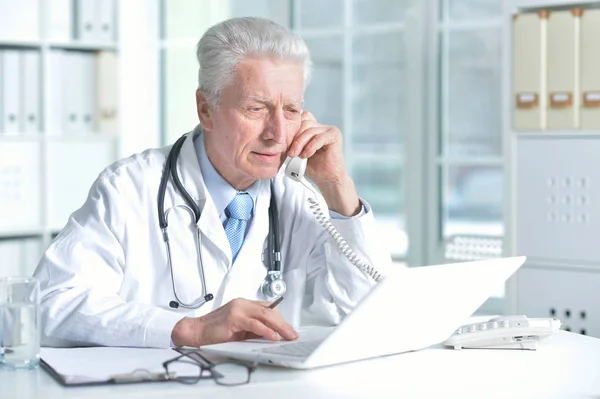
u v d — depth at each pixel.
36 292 1.53
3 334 1.52
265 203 2.02
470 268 1.62
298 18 4.33
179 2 4.74
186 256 1.94
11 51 4.10
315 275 2.12
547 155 3.18
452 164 4.01
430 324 1.62
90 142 4.43
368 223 1.99
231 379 1.42
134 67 4.77
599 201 3.09
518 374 1.48
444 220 4.06
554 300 3.20
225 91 1.85
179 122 4.81
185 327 1.66
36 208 4.25
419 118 4.03
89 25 4.33
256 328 1.62
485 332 1.69
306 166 1.98
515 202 3.25
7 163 4.15
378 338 1.54
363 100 4.18
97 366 1.47
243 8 4.50
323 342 1.45
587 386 1.40
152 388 1.37
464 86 3.97
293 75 1.86
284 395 1.32
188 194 1.95
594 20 3.04
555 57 3.12
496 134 3.88
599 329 3.11
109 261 1.88
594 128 3.06
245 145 1.85
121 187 1.92
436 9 3.98
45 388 1.37
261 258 2.02
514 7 3.18
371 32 4.13
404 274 1.46
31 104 4.17
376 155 4.17
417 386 1.39
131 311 1.71
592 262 3.11
